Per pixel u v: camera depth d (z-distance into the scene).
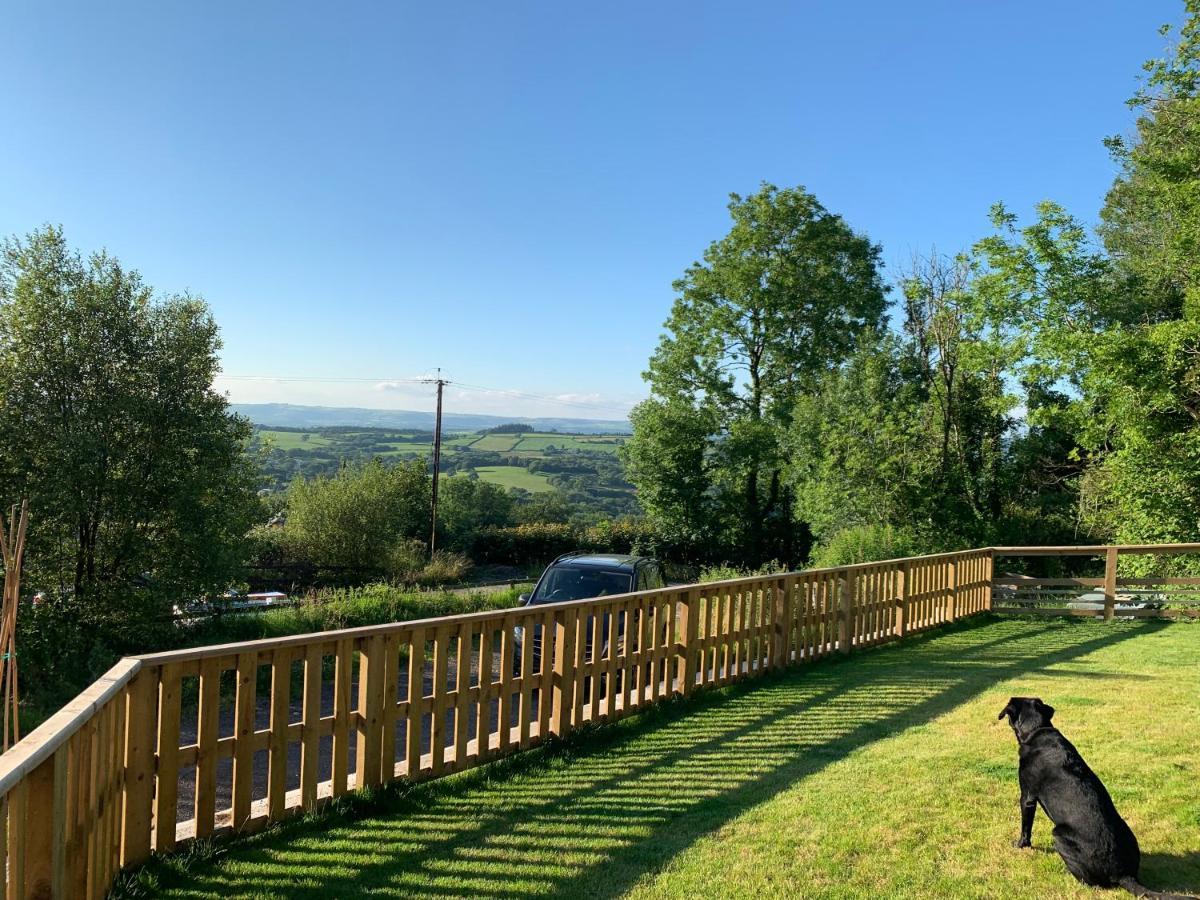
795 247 37.00
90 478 13.78
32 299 14.00
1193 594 13.91
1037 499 27.64
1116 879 3.69
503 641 6.07
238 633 14.89
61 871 3.01
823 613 9.94
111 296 14.67
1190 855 4.10
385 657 5.24
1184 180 19.75
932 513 24.12
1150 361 18.91
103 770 3.67
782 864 4.14
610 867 4.16
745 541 38.12
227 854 4.36
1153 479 19.03
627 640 7.26
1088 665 9.17
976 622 13.12
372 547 34.09
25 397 13.96
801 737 6.53
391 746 5.28
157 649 14.12
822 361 36.81
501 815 4.96
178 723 4.30
